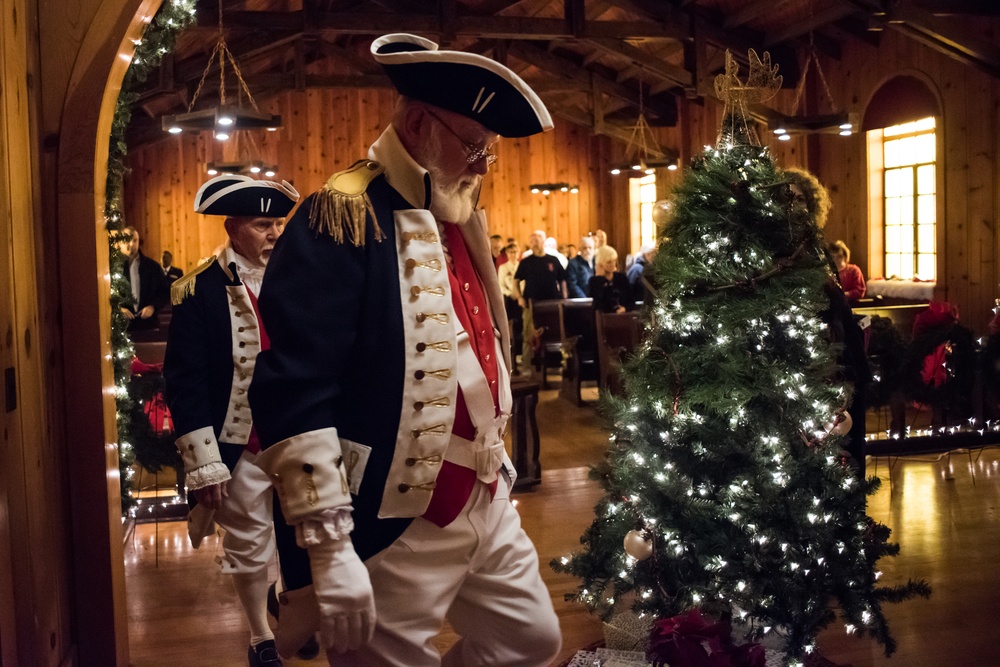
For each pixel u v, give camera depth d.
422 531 1.67
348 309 1.60
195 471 2.84
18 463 2.40
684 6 12.27
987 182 9.54
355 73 17.45
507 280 14.03
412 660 1.68
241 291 2.96
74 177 2.87
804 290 3.03
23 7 2.62
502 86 1.62
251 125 9.02
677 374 3.02
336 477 1.54
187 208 17.41
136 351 6.07
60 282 2.89
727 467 3.04
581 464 6.81
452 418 1.65
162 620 3.71
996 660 3.23
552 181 18.84
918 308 8.48
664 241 3.19
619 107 17.05
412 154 1.70
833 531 3.00
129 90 3.71
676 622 2.33
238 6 11.76
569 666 3.15
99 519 2.96
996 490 5.44
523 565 1.81
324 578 1.52
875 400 6.23
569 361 9.71
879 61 11.17
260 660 3.09
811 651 2.94
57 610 2.77
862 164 11.68
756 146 3.24
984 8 9.00
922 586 3.07
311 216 1.62
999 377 6.28
